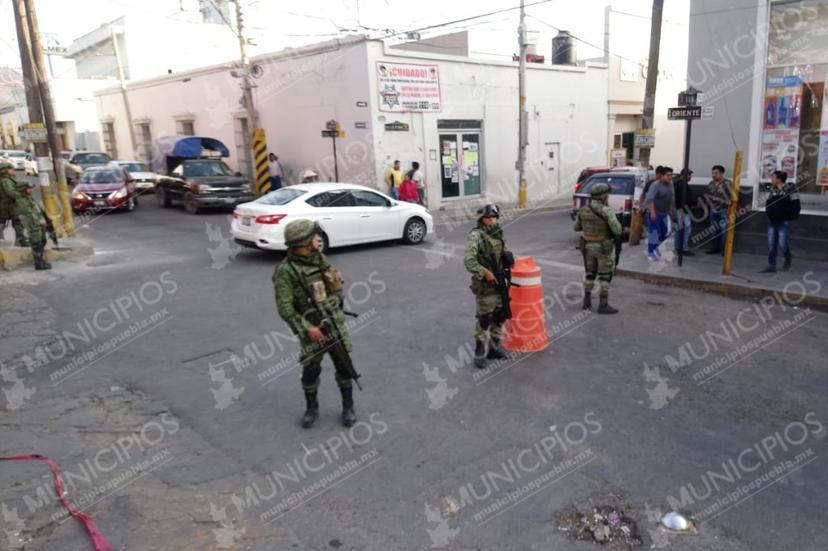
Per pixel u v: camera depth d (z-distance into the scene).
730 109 10.52
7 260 11.51
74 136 38.81
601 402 5.36
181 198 20.41
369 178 19.38
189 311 8.52
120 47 35.34
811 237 9.94
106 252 13.29
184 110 27.52
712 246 10.97
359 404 5.45
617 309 8.20
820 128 9.73
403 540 3.59
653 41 12.09
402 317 8.08
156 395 5.75
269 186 20.64
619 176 13.98
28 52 13.62
